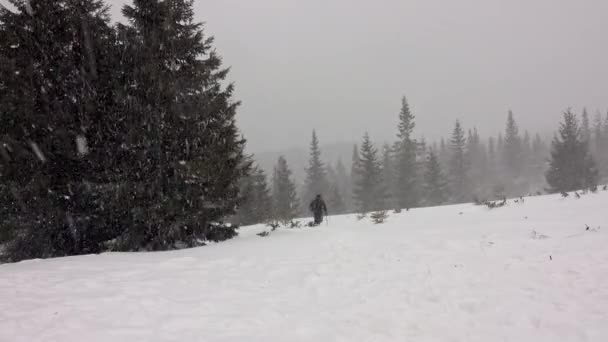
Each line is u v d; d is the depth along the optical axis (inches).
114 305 205.3
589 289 201.5
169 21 440.8
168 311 198.1
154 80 425.7
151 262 327.6
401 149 2252.7
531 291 206.2
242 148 508.7
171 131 438.6
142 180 430.3
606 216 407.2
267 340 161.9
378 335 164.4
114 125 430.9
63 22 442.3
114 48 449.4
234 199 491.5
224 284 253.6
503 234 362.0
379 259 311.1
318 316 191.6
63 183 434.9
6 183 407.2
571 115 1882.4
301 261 322.0
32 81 414.6
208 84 474.6
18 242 441.1
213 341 160.1
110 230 469.4
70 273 284.0
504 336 157.8
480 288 218.8
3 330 166.4
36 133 415.5
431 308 195.2
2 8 414.3
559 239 316.2
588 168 1784.0
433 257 301.4
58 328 170.1
